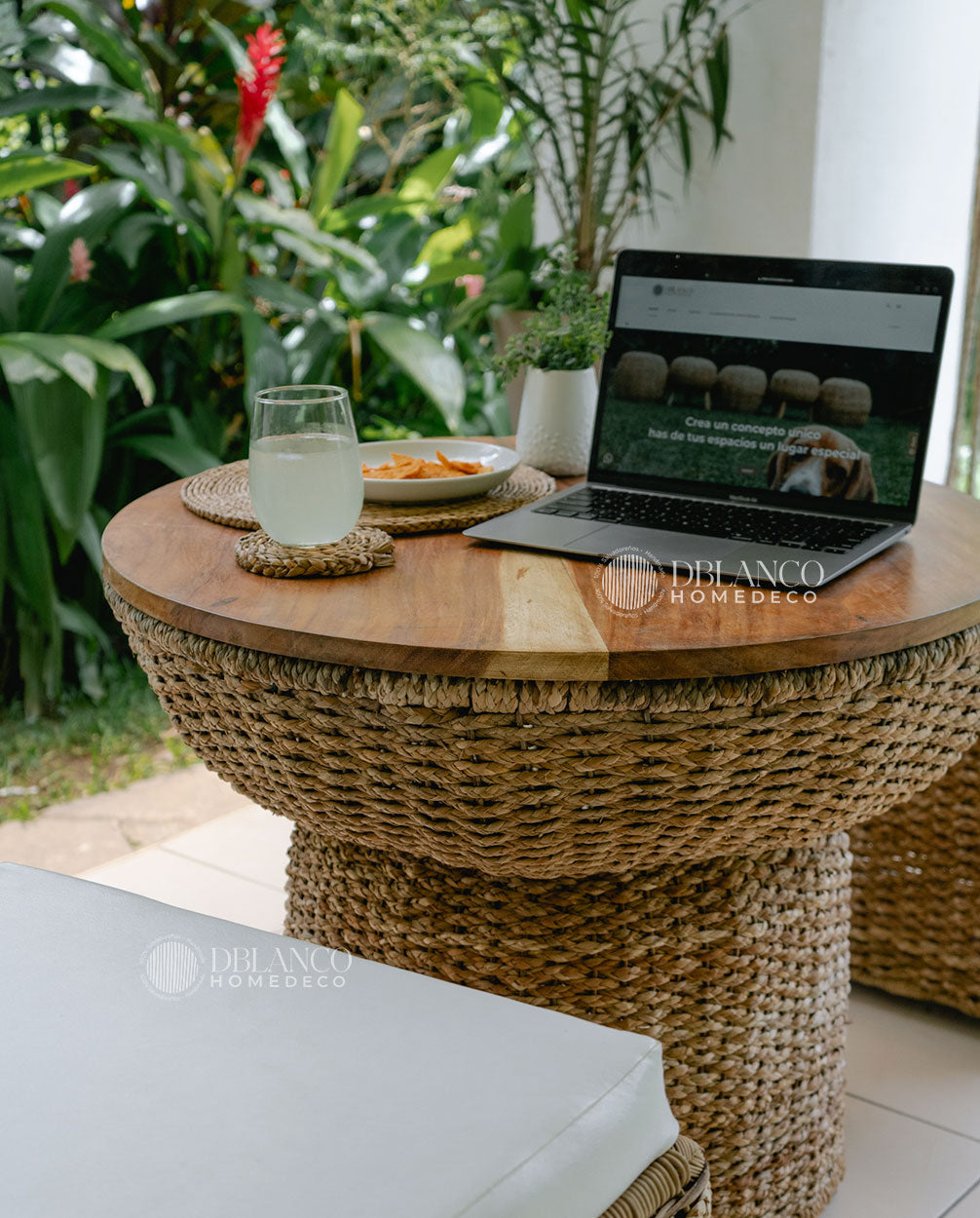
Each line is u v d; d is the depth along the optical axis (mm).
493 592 983
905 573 1038
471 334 3043
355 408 2834
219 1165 582
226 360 2820
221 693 991
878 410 1184
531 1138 605
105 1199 562
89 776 2291
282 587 1005
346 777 972
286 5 3053
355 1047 668
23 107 2398
